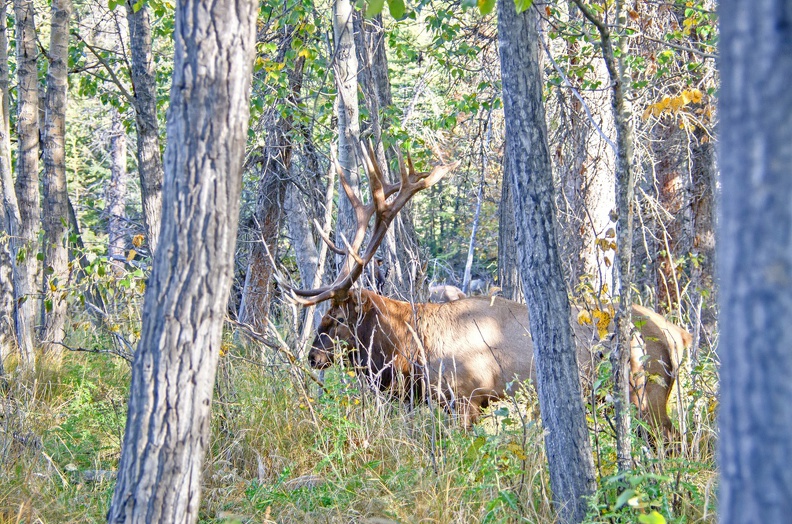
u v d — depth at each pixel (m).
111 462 10.31
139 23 14.66
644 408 9.83
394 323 11.85
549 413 7.55
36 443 10.23
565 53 16.30
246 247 21.80
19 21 14.64
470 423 11.44
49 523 8.27
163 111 21.17
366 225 12.14
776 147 2.61
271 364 11.74
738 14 2.69
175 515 5.34
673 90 16.66
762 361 2.67
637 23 15.97
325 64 15.71
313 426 10.62
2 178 13.72
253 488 9.28
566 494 7.47
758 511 2.71
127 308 12.98
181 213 5.23
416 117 22.47
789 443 2.63
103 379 13.84
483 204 32.19
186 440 5.33
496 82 15.95
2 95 13.70
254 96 15.40
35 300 14.84
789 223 2.60
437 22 16.20
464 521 7.88
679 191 18.69
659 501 7.40
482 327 11.61
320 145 18.77
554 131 16.91
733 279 2.76
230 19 5.19
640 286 17.41
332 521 8.22
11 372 12.87
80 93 18.47
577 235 14.66
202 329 5.30
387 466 9.80
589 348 8.93
